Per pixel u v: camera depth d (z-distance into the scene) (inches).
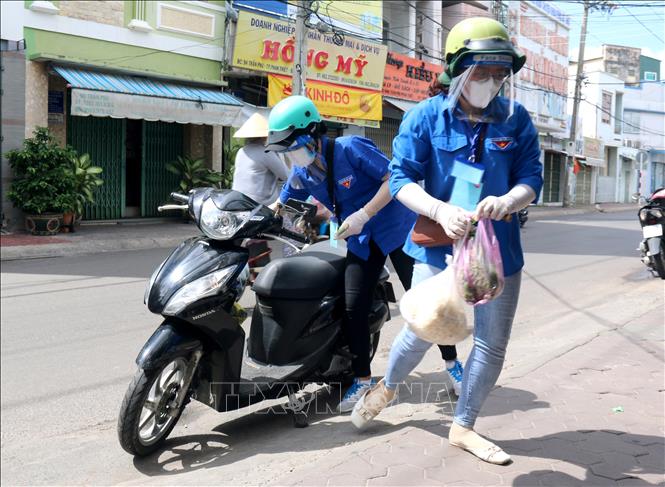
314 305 143.8
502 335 108.5
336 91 672.4
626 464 107.3
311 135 136.6
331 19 697.6
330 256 151.6
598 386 145.9
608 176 1338.6
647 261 296.0
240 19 575.8
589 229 664.4
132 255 412.5
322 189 145.3
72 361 200.7
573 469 106.0
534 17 1050.1
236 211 130.8
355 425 129.6
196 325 124.3
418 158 106.2
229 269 128.9
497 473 105.4
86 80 478.0
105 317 251.1
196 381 133.6
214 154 613.0
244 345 138.3
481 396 111.7
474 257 93.9
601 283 325.1
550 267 381.4
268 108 595.8
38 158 454.6
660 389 143.3
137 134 581.6
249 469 118.6
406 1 867.4
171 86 544.4
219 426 148.6
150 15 540.1
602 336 188.4
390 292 170.6
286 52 610.9
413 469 107.6
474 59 95.7
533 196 99.8
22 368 194.5
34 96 479.8
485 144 101.6
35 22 476.4
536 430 122.7
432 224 107.7
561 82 1192.8
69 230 487.8
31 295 288.5
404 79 764.0
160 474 124.6
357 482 103.3
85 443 144.7
